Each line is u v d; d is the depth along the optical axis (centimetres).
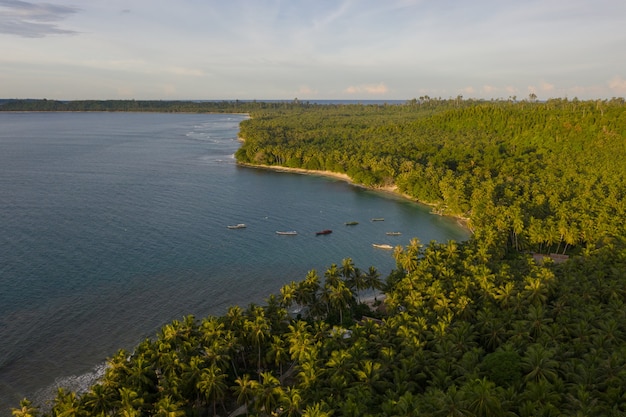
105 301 12350
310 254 16188
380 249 16800
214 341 8531
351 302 11488
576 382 6975
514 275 11419
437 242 17312
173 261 15125
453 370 7612
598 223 15025
